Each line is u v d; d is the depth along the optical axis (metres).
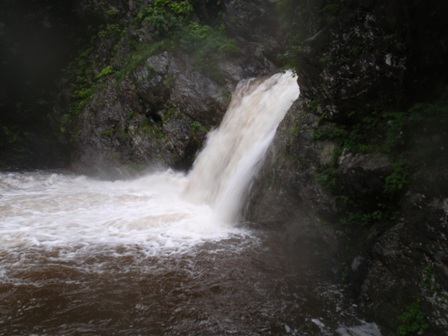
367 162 5.95
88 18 15.41
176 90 12.14
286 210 7.60
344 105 6.81
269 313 5.33
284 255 7.00
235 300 5.60
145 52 12.91
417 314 4.54
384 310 4.98
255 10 12.09
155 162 12.58
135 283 5.94
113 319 5.09
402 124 5.74
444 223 4.49
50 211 9.34
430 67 6.07
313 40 7.04
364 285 5.43
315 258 6.82
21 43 15.54
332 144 6.98
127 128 13.36
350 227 6.28
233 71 11.98
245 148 9.89
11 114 15.64
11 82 15.69
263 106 10.17
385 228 5.52
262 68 12.11
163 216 8.95
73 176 13.91
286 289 5.94
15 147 15.22
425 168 5.13
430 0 5.72
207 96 11.84
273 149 8.11
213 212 9.23
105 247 7.18
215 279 6.12
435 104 5.67
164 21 12.62
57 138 15.75
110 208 9.68
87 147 14.24
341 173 6.36
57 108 15.78
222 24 13.01
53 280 5.97
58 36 16.06
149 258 6.77
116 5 14.84
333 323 5.15
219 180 10.20
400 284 4.88
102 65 15.10
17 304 5.33
